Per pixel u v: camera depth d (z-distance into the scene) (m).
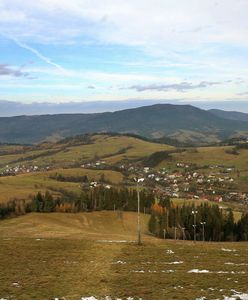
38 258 58.19
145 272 49.22
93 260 56.94
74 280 45.09
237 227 156.00
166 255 61.16
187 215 158.00
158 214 169.38
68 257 59.06
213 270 50.59
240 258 59.59
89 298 38.03
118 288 41.47
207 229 153.88
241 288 41.19
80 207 191.38
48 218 167.50
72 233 112.12
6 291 40.44
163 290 40.53
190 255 61.69
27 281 44.69
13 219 166.00
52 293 39.75
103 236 106.25
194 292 39.62
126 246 69.12
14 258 57.97
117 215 187.75
